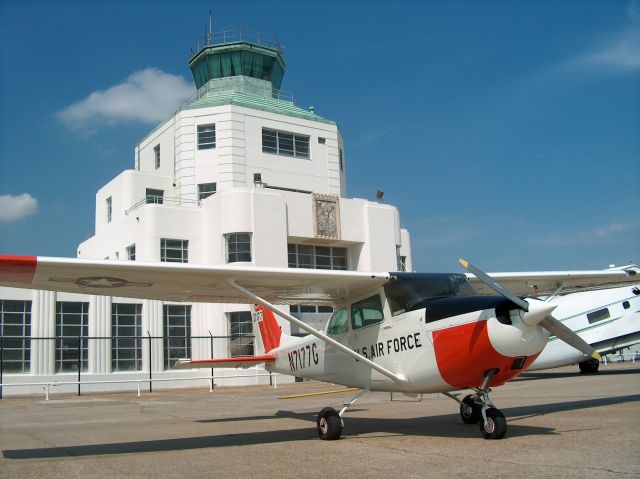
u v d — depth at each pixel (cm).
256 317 1219
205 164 2953
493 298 669
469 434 732
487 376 663
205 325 2644
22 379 2214
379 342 796
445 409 1082
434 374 707
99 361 2378
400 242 3167
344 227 2922
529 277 1025
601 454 556
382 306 798
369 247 2961
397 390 786
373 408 1170
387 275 785
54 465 621
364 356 825
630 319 1889
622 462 516
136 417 1168
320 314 2734
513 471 503
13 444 796
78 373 2177
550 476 479
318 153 3234
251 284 833
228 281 778
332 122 3328
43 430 969
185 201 2920
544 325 666
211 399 1709
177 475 550
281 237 2688
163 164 3153
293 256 2881
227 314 2620
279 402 1488
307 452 653
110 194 3103
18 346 2292
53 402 1739
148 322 2503
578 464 517
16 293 2298
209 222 2717
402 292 775
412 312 746
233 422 1008
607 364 2897
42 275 727
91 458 661
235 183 2928
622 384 1490
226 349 2589
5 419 1206
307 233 2805
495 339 638
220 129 2972
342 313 891
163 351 2530
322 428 755
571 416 855
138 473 566
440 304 715
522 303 622
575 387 1481
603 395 1191
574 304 1953
